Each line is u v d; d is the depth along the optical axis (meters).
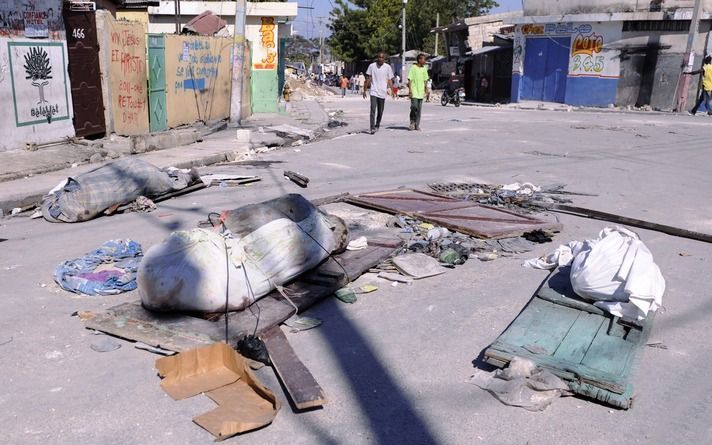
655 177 10.17
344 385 3.64
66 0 11.55
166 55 15.12
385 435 3.17
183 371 3.65
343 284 5.01
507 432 3.21
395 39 62.69
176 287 4.17
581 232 6.87
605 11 28.33
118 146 11.98
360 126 18.19
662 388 3.67
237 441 3.09
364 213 7.38
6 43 10.08
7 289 4.94
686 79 25.86
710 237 6.61
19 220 7.09
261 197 8.25
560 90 30.47
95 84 12.68
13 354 3.89
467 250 5.93
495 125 18.14
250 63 20.45
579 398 3.53
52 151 10.58
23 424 3.19
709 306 4.91
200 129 15.39
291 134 14.59
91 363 3.79
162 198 7.95
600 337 4.00
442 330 4.38
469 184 9.25
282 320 4.30
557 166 11.01
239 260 4.42
